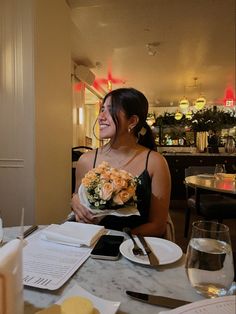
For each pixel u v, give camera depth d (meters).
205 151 6.23
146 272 0.71
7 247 0.46
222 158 5.45
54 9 2.93
